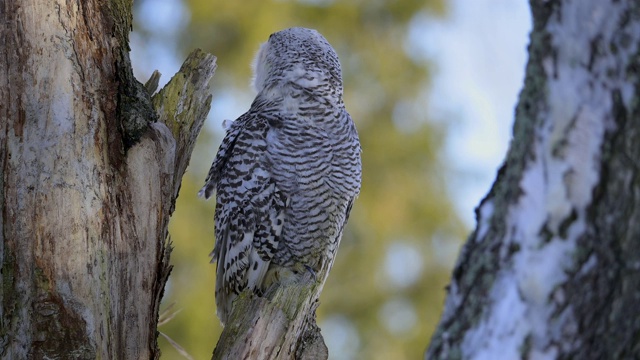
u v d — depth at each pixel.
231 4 23.19
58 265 6.93
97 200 7.17
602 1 4.61
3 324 6.81
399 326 22.73
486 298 4.73
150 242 7.49
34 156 7.07
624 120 4.51
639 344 4.43
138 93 7.73
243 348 7.23
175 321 19.89
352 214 23.17
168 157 7.76
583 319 4.50
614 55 4.57
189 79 8.55
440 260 23.14
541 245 4.60
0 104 7.13
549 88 4.68
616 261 4.47
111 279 7.18
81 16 7.45
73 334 6.82
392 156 23.52
